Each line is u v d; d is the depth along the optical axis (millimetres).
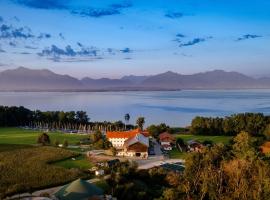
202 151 108062
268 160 90562
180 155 157750
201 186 78812
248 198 71438
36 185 100250
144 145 153125
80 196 77938
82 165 129000
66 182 104812
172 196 79125
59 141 188625
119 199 88750
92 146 173625
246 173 78312
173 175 99188
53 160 132750
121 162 127438
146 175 110938
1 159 129125
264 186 70875
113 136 174500
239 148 105625
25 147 156500
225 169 82500
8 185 99125
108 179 103000
